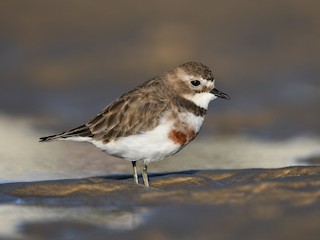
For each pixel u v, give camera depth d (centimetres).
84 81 2023
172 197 1071
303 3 2302
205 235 887
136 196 1091
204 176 1245
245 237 874
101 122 1234
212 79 1255
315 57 2097
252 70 2033
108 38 2205
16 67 2112
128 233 909
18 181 1299
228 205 1008
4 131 1753
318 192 1042
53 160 1492
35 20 2303
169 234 896
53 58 2136
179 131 1220
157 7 2322
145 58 2100
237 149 1586
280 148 1595
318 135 1700
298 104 1881
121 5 2341
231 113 1848
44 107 1919
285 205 991
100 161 1484
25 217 1002
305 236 870
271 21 2236
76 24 2278
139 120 1211
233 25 2220
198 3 2320
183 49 2116
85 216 1000
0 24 2284
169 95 1231
